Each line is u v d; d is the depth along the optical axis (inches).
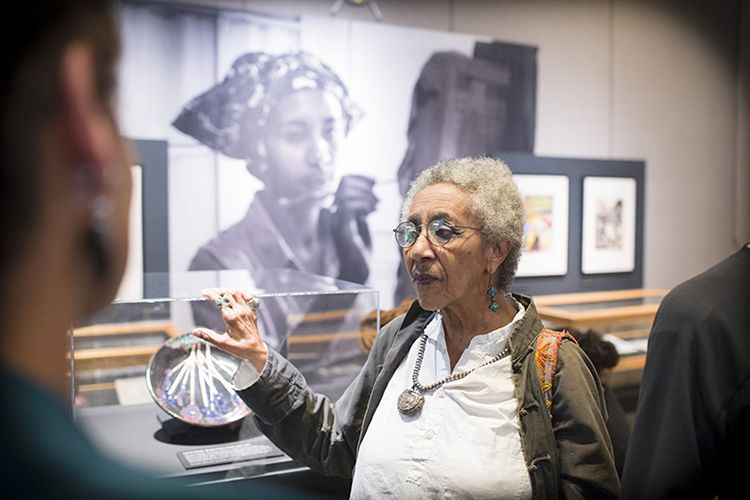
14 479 9.2
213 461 62.6
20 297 10.1
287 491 12.9
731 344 40.2
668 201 191.9
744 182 204.2
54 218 10.3
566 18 171.9
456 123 157.8
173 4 126.5
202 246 131.6
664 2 187.2
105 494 9.8
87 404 75.7
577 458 47.7
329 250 143.9
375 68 147.2
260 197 136.6
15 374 10.0
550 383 50.2
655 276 190.9
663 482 41.1
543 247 167.6
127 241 11.2
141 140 117.2
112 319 73.2
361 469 52.6
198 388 72.1
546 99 170.6
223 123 132.1
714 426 39.9
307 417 58.9
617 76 181.0
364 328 74.9
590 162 174.1
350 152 145.3
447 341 55.2
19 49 9.8
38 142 10.0
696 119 195.0
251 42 134.0
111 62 10.8
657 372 42.8
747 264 42.8
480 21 160.1
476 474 47.8
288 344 73.0
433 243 51.6
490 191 52.5
